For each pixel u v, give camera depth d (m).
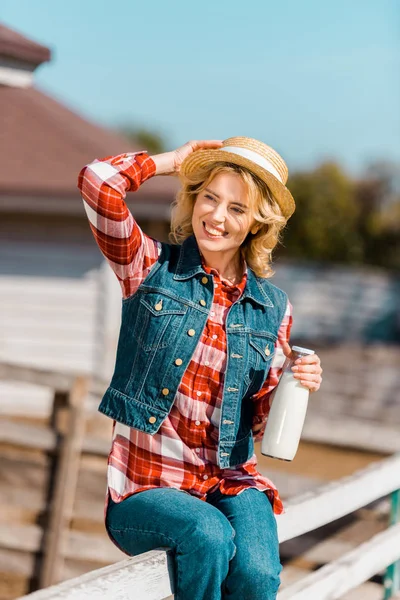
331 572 3.96
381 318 20.86
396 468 4.70
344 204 33.22
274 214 2.79
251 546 2.56
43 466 6.45
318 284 21.53
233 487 2.74
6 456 6.51
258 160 2.77
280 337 2.88
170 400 2.67
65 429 6.43
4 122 11.04
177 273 2.75
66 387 6.48
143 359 2.70
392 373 12.23
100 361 10.42
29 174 10.02
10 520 6.48
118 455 2.79
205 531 2.46
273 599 2.57
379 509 5.65
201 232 2.76
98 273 10.38
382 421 9.20
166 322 2.69
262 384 2.84
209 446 2.75
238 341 2.73
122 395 2.71
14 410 10.35
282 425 2.75
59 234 10.41
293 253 32.91
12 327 10.53
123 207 2.65
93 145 10.82
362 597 5.11
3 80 11.68
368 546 4.44
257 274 2.92
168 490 2.66
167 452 2.72
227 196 2.73
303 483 6.02
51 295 10.46
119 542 2.72
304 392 2.78
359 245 33.03
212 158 2.73
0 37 11.23
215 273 2.78
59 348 10.46
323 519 3.71
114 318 10.66
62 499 6.39
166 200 9.63
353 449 6.36
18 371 6.54
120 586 2.37
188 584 2.47
